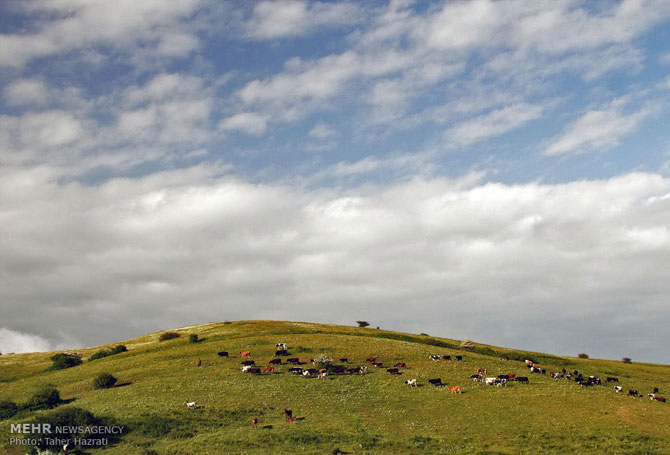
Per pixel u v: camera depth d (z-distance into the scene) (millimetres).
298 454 48188
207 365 85562
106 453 50000
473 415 60156
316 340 104625
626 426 55969
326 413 61312
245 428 55719
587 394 69625
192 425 56562
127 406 62344
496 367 88562
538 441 51875
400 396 68125
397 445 51156
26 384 84250
